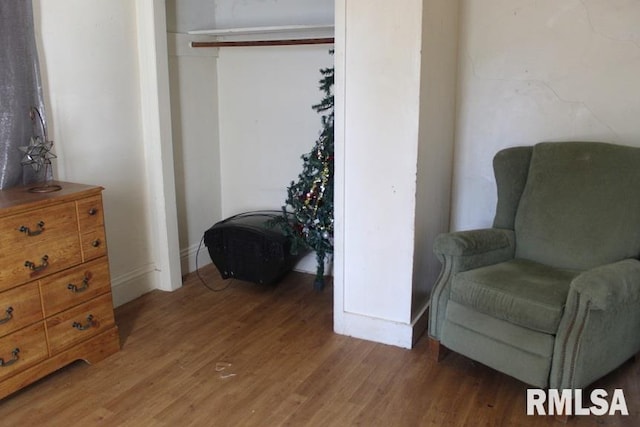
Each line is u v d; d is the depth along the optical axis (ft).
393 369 8.28
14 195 7.61
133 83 10.23
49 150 8.39
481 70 9.89
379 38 8.10
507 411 7.25
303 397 7.55
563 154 8.66
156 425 6.96
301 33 11.27
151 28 9.98
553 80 9.43
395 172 8.45
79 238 7.95
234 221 11.34
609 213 8.02
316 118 11.52
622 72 8.92
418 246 8.88
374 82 8.28
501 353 7.31
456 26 9.66
